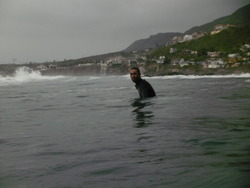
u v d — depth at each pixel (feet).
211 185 7.44
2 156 11.79
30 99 45.91
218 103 29.12
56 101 40.57
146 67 525.75
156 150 11.69
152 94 36.65
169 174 8.56
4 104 38.45
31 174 9.21
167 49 648.38
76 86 91.76
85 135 15.78
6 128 19.36
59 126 19.48
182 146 12.12
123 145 12.92
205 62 414.00
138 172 8.96
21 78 249.75
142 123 18.90
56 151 12.39
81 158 11.03
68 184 8.17
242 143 12.17
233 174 8.09
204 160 9.80
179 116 21.16
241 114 21.16
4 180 8.68
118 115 23.71
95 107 30.76
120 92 54.03
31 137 15.90
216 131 15.11
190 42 622.54
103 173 9.04
